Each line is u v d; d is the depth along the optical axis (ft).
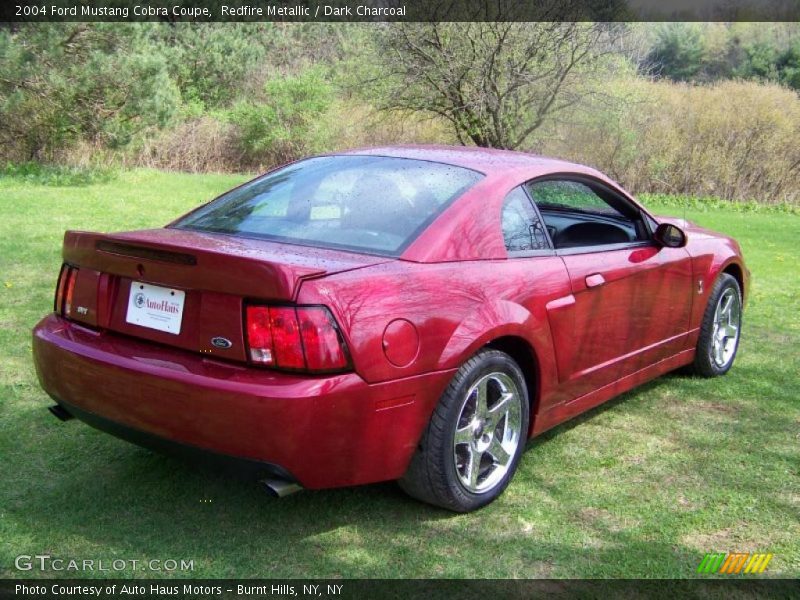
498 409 10.98
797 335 20.95
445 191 11.37
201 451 9.11
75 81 55.72
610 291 12.91
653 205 58.03
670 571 9.53
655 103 62.28
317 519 10.47
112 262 9.98
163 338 9.59
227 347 9.04
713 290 16.25
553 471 12.23
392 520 10.52
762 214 56.03
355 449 9.27
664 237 14.38
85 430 13.00
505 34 50.39
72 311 10.67
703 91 65.51
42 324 10.98
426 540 10.05
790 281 28.99
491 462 11.19
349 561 9.51
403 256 10.20
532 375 11.72
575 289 12.10
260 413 8.66
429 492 10.36
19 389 14.62
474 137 55.88
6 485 11.00
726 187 62.23
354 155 12.97
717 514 10.96
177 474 11.56
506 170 12.17
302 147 74.69
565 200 13.24
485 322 10.41
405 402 9.62
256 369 8.93
